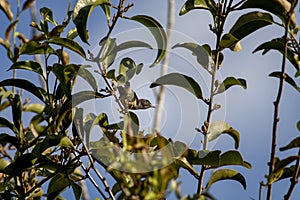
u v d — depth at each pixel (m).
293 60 2.18
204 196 1.78
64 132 2.15
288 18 2.05
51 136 2.10
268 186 2.02
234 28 2.17
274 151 2.02
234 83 2.18
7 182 2.16
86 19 2.06
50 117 2.18
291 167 2.12
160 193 1.75
